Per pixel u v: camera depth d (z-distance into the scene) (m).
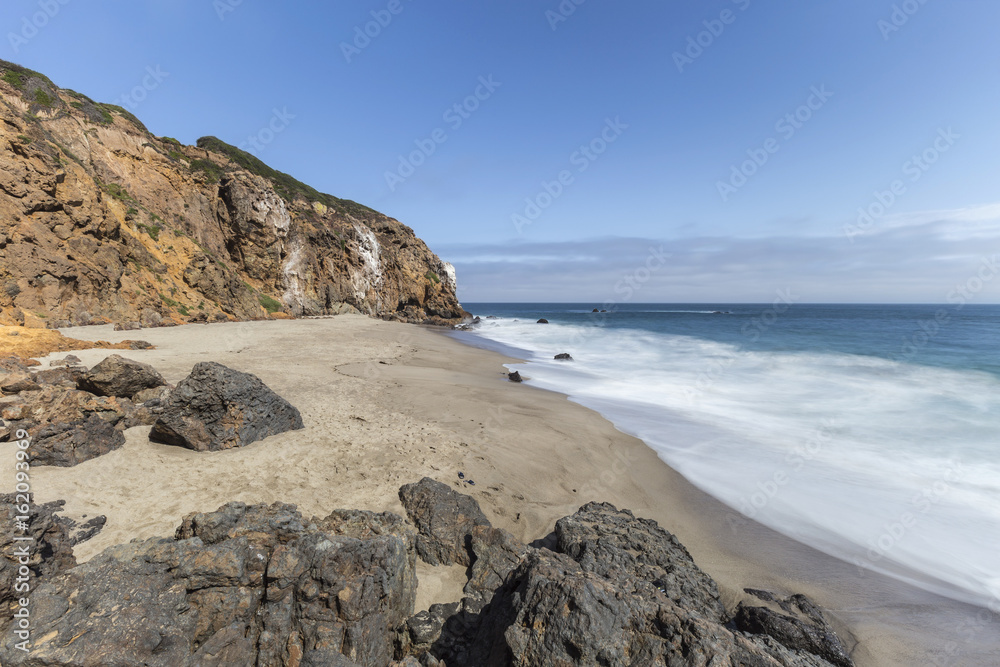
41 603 3.21
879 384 17.31
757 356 24.52
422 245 65.56
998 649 4.84
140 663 3.11
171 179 35.31
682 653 3.25
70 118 29.09
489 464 8.32
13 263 18.28
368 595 3.91
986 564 6.41
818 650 4.50
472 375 17.97
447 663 3.84
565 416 12.43
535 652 3.37
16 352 12.64
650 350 28.59
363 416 10.35
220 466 7.05
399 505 6.31
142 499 5.88
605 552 5.32
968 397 15.09
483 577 4.89
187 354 15.41
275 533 4.35
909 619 5.26
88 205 22.83
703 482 8.85
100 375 8.08
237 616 3.78
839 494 8.42
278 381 12.80
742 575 5.95
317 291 45.78
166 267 28.27
